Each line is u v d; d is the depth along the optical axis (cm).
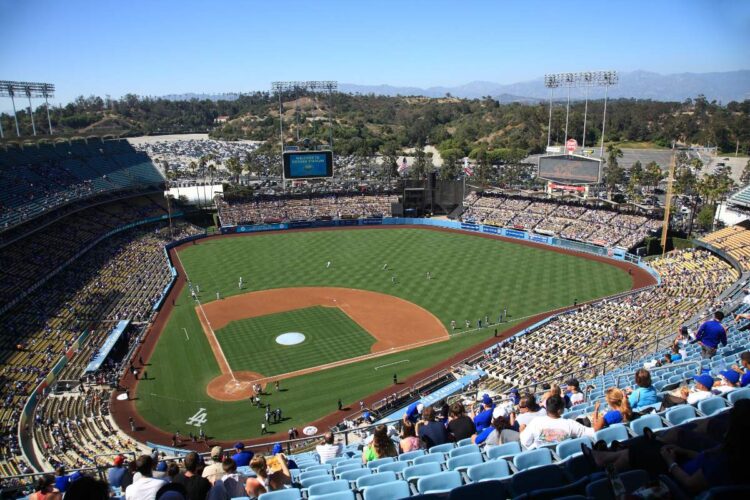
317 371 5231
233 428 4316
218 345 5822
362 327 6244
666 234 8431
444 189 11919
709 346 2292
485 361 5094
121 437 4181
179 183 12769
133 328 6297
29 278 7031
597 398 2120
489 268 8306
